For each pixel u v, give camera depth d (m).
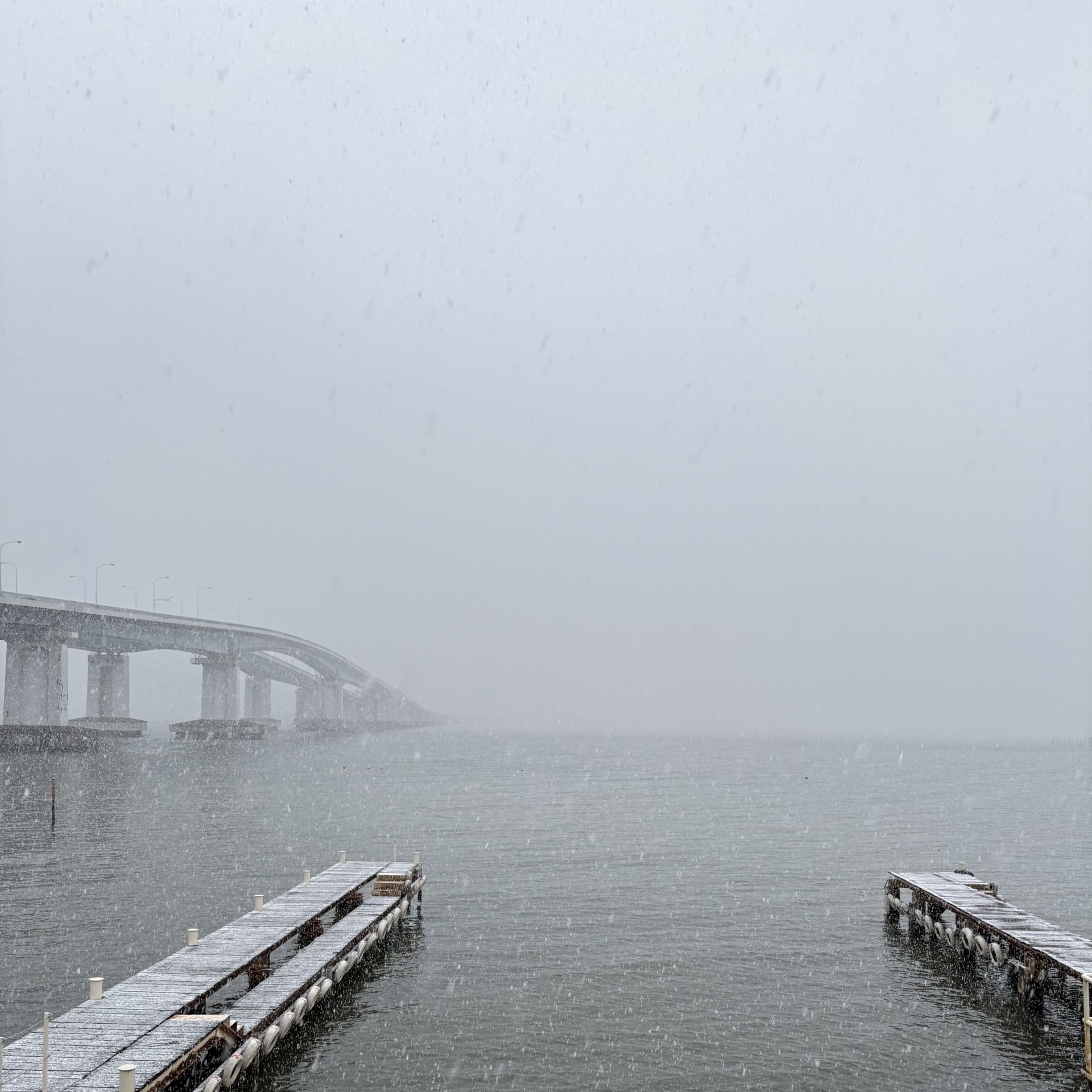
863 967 35.44
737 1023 29.34
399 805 88.88
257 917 34.81
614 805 92.06
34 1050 21.83
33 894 45.66
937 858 61.56
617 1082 24.86
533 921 41.78
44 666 142.75
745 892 48.84
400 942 38.06
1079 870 57.94
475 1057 26.39
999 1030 29.11
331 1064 25.80
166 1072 20.86
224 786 105.19
